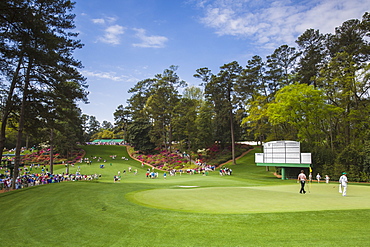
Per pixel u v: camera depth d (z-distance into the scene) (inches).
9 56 951.6
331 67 1652.3
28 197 792.9
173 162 2706.7
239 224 403.2
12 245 394.9
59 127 1309.1
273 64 2379.4
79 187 945.5
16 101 1133.7
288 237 342.3
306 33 2207.2
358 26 1731.1
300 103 1649.9
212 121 3100.4
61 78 1181.7
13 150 3265.3
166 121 3137.3
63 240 397.1
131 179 1804.9
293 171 1678.2
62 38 1124.5
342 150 1560.0
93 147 3649.1
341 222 394.6
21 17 832.9
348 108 1710.1
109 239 383.9
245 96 2474.2
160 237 372.8
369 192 790.5
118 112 4810.5
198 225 410.0
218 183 1275.8
